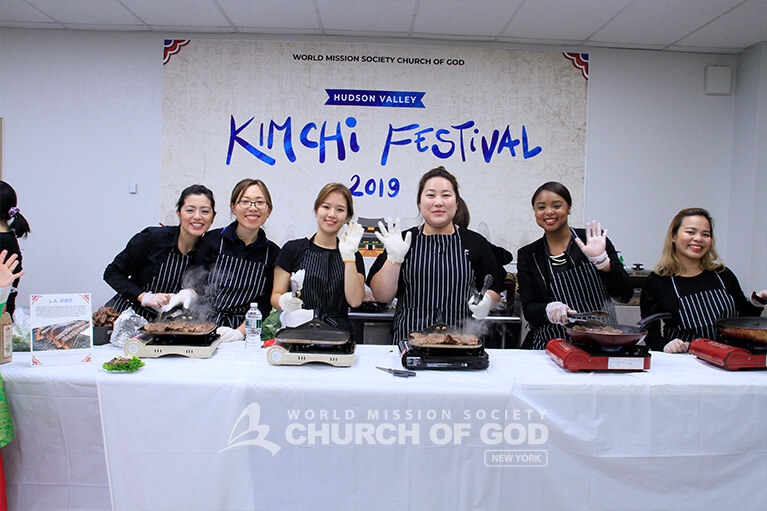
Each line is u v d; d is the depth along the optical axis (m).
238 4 3.50
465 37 3.96
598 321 2.05
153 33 4.03
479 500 1.72
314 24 3.80
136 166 4.08
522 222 4.13
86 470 1.78
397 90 4.07
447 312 2.37
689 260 2.46
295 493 1.73
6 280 1.83
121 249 4.12
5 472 1.79
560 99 4.10
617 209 4.16
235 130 4.06
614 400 1.73
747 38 3.82
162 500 1.73
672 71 4.14
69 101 4.06
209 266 2.61
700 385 1.73
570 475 1.73
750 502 1.74
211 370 1.83
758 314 2.46
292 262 2.52
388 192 4.11
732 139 4.18
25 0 3.50
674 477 1.74
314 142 4.08
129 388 1.72
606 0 3.31
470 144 4.09
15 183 4.09
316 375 1.79
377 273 2.34
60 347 1.89
